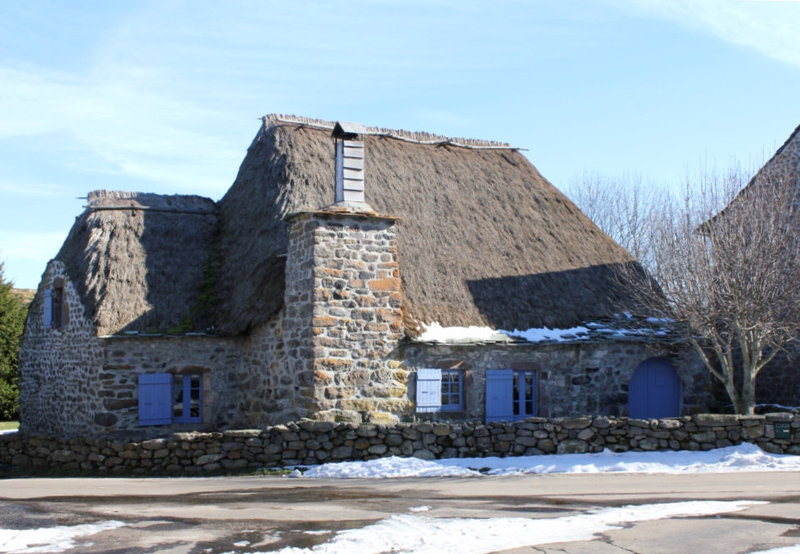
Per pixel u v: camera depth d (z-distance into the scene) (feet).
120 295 59.72
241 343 61.77
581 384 62.03
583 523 28.99
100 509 33.22
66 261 64.80
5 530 28.76
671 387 65.46
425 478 43.01
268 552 25.16
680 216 66.74
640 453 48.26
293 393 53.93
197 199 71.97
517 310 62.08
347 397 52.80
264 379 58.08
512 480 41.52
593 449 48.85
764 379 71.51
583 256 70.85
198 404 60.95
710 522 29.12
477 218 69.10
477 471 45.09
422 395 55.83
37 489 41.06
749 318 56.39
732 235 57.26
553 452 48.91
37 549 25.85
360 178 56.24
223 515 31.37
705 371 66.18
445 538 26.71
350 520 29.91
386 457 48.06
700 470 43.78
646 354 64.34
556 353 61.36
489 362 59.00
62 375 64.08
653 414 64.59
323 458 48.47
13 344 90.63
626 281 68.33
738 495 35.06
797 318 57.93
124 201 67.15
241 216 67.31
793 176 71.46
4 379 90.07
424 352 56.34
